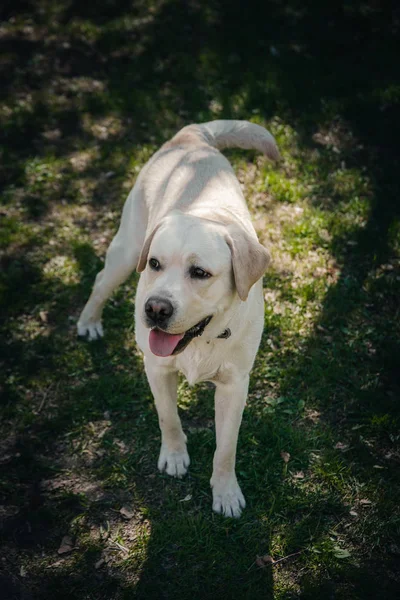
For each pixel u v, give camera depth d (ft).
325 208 7.61
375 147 8.55
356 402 5.81
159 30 10.96
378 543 4.90
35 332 6.38
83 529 5.02
